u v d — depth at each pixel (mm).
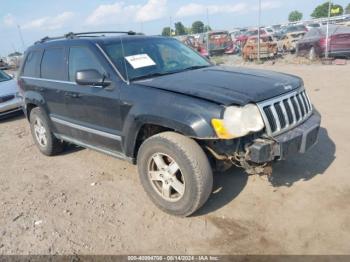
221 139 3207
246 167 3309
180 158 3270
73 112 4652
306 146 3457
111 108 3947
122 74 3914
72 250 3221
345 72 11297
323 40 15148
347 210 3443
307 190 3867
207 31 23656
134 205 3904
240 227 3344
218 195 3934
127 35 4742
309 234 3152
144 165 3668
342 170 4246
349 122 5992
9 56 34031
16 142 6871
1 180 4973
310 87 9359
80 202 4090
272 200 3740
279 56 19453
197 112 3143
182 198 3420
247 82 3535
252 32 25766
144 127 3746
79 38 4633
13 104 8750
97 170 4984
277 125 3275
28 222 3760
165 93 3434
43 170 5184
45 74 5168
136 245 3219
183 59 4582
